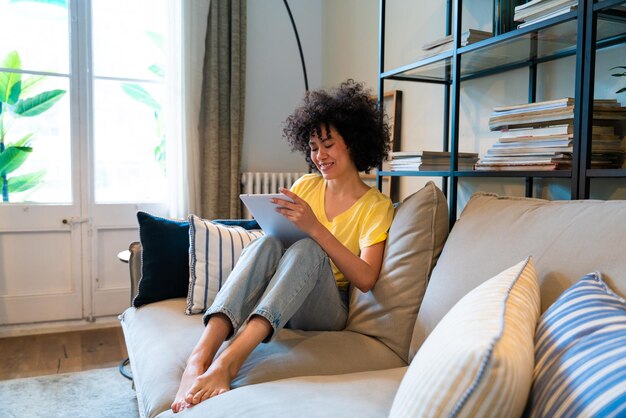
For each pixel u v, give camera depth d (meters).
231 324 1.32
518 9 1.61
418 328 1.35
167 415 1.10
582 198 1.37
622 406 0.54
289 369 1.26
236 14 3.29
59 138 3.12
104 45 3.21
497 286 0.92
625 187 1.59
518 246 1.19
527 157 1.60
